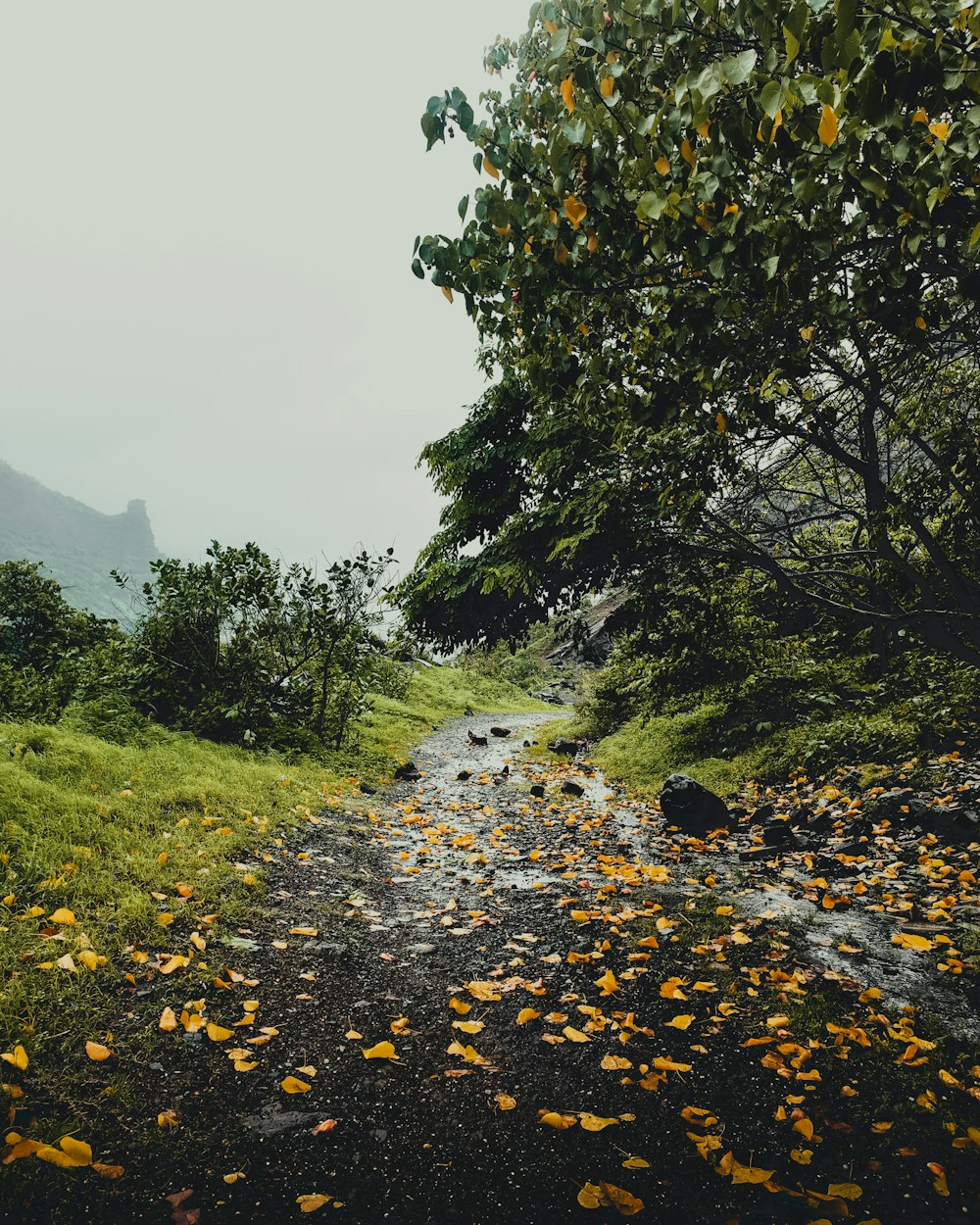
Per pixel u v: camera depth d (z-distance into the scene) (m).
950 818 5.37
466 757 13.09
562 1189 2.06
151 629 8.68
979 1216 1.92
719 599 7.60
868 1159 2.15
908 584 6.80
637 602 6.85
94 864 3.92
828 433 5.30
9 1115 2.13
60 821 4.25
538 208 2.20
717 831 6.47
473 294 2.43
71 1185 1.93
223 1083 2.49
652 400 2.81
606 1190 2.00
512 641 6.82
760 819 6.76
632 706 13.83
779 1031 2.89
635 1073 2.66
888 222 1.83
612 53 1.89
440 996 3.34
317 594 9.34
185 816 5.17
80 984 2.88
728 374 2.83
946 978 3.38
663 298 2.70
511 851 6.15
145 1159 2.08
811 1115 2.38
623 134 2.00
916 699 7.73
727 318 2.41
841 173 1.77
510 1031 2.99
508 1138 2.29
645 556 5.98
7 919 3.19
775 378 2.77
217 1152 2.15
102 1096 2.31
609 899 4.73
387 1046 2.73
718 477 5.26
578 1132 2.32
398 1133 2.30
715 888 4.91
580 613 7.68
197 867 4.34
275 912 4.10
